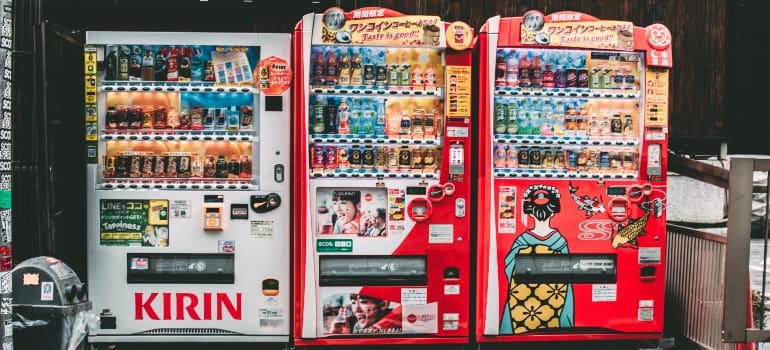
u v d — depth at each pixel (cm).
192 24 603
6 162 310
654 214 442
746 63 928
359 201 435
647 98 436
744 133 938
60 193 463
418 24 425
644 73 437
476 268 452
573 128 441
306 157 423
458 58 428
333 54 429
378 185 430
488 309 438
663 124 438
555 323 443
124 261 438
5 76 308
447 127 430
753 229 927
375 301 437
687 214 792
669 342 482
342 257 435
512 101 438
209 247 440
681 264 480
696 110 714
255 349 468
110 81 427
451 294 439
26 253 474
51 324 362
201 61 436
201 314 444
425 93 429
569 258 443
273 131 437
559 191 437
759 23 921
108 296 439
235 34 432
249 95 438
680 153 718
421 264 441
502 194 435
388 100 435
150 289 440
